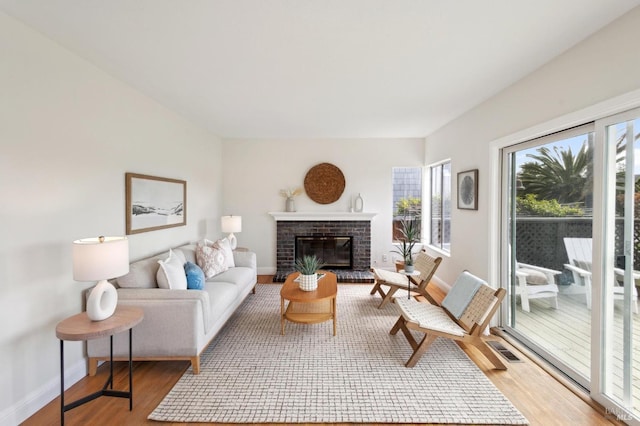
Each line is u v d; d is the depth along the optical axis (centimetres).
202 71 262
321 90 307
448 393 213
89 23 190
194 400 205
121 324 190
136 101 306
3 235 180
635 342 185
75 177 230
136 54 231
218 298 291
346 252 555
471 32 199
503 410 196
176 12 179
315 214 534
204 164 474
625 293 189
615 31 183
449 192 465
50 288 209
